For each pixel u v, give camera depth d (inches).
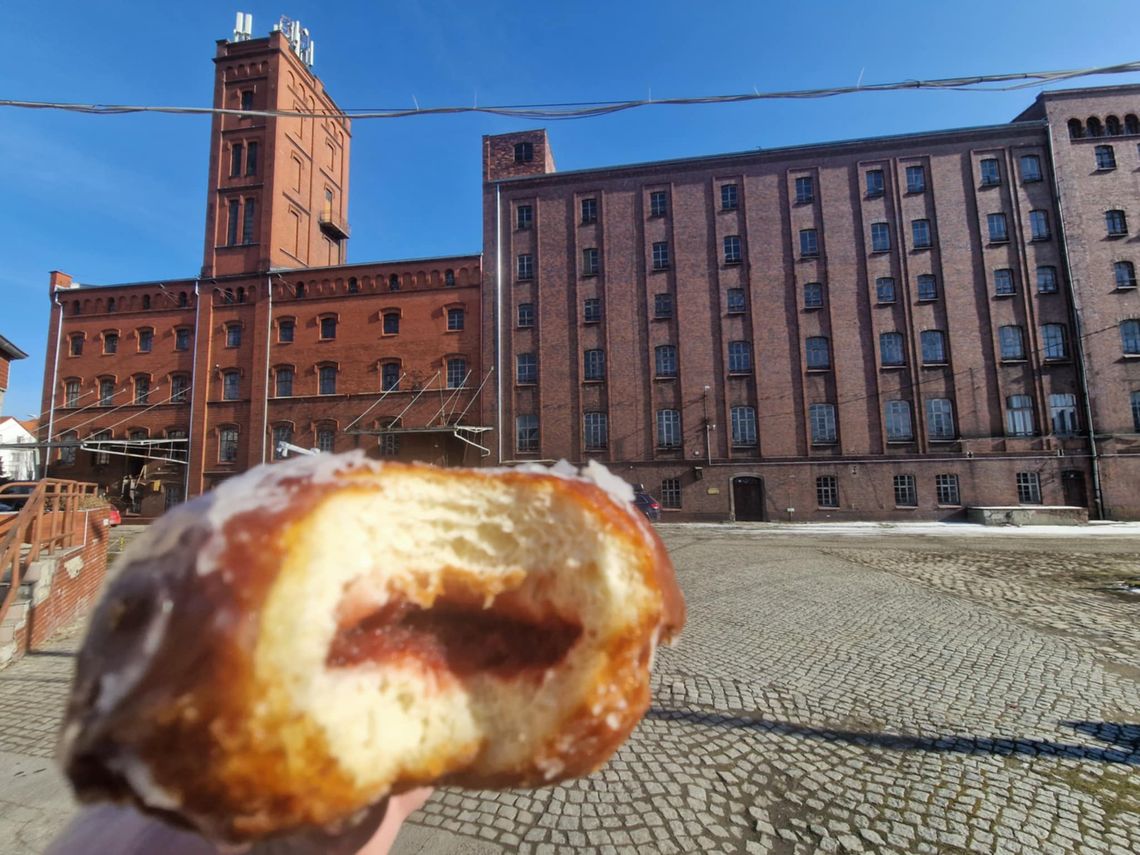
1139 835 116.6
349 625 26.1
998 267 959.0
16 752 151.9
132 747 21.5
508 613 31.9
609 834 118.2
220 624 21.8
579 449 1016.9
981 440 919.0
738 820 122.9
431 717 28.9
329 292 1106.7
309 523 25.1
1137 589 360.5
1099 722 170.6
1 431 1443.2
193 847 33.1
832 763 147.4
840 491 940.6
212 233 1139.3
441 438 1047.0
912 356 954.7
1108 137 967.0
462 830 119.4
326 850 34.1
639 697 33.0
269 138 1146.7
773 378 986.7
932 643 255.1
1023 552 550.3
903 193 994.7
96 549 339.6
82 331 1168.8
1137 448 887.7
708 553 565.3
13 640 229.9
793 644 255.0
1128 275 933.2
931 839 116.1
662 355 1027.9
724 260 1029.8
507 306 1074.7
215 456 1087.6
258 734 21.7
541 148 1138.7
